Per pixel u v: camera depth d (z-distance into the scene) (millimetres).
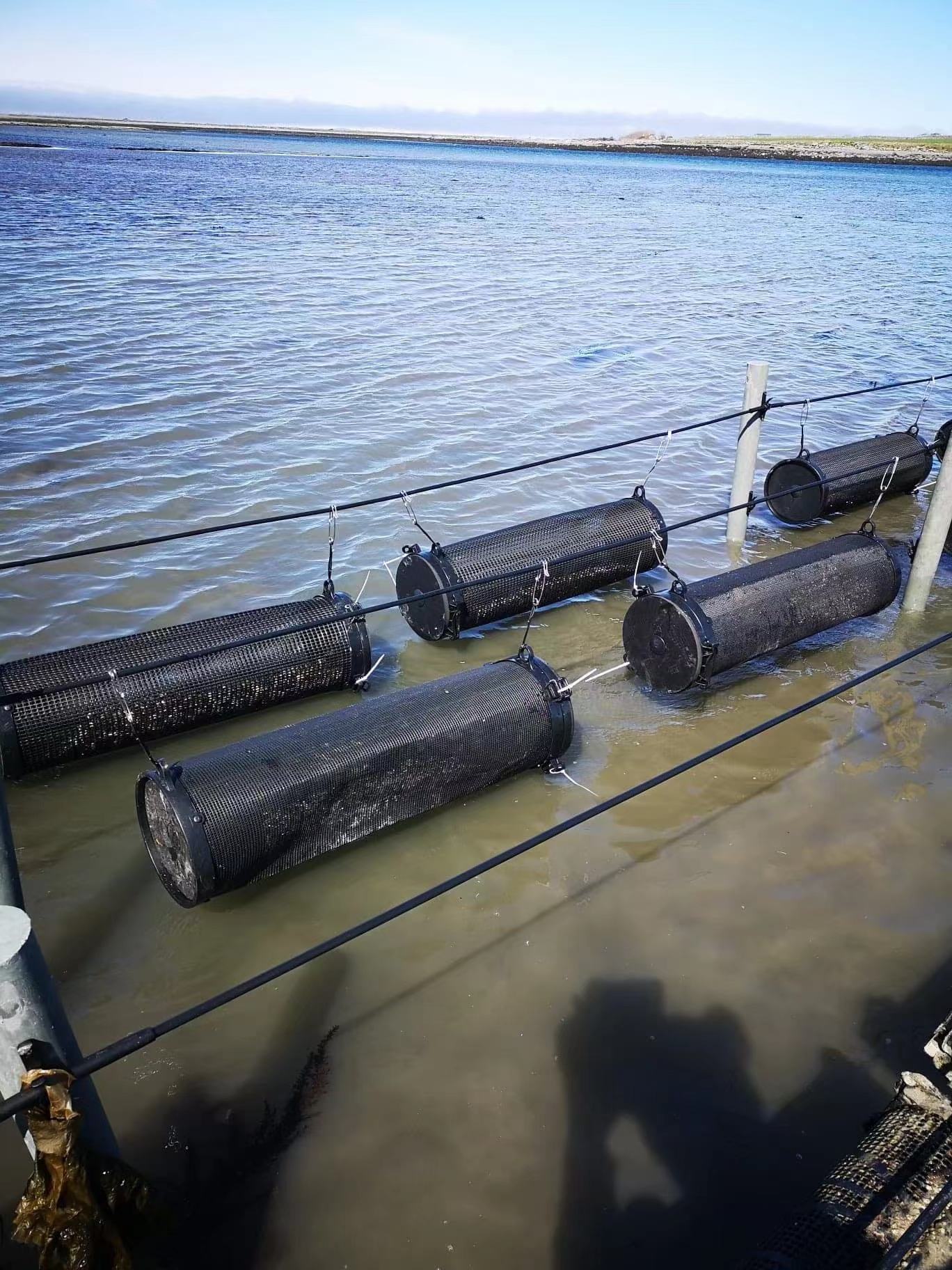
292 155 123625
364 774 6289
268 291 25031
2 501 11742
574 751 7855
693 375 19562
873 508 12383
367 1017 5328
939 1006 5410
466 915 6078
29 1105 3125
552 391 17844
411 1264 4117
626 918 6051
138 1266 4051
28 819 7000
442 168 102312
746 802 7215
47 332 19344
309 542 11414
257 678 7996
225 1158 4551
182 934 5953
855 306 27969
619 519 10148
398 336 21172
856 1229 3537
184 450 13773
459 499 12812
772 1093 4895
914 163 161625
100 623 9477
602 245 38250
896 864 6570
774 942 5867
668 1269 4102
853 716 8422
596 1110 4797
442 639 9477
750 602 8406
